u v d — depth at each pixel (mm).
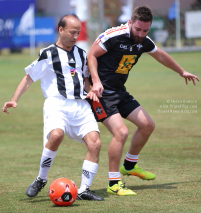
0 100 42125
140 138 16391
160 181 17047
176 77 55906
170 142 24625
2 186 16594
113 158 15453
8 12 90250
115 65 15953
